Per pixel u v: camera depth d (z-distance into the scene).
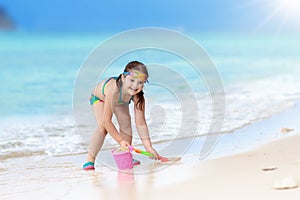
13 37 34.56
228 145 6.10
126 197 4.23
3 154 6.06
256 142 6.20
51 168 5.43
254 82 12.27
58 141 6.70
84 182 4.82
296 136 6.46
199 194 4.07
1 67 16.19
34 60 18.47
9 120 8.04
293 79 12.80
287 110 8.51
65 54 21.11
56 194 4.45
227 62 17.89
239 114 8.12
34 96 10.40
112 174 5.10
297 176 4.40
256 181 4.30
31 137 6.91
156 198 4.10
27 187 4.70
